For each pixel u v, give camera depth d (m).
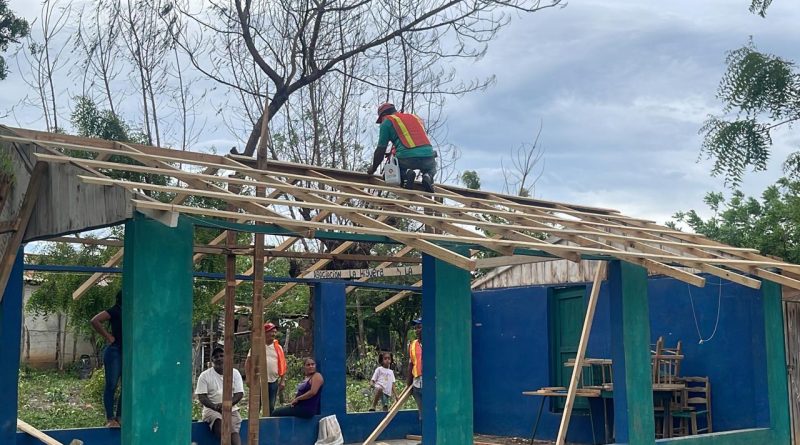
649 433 9.23
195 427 9.37
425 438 7.95
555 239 10.62
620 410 9.11
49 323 24.89
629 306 9.27
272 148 19.56
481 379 13.48
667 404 10.96
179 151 8.42
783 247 14.94
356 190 9.26
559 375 12.56
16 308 7.89
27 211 7.62
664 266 8.48
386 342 25.69
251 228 7.01
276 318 22.70
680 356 10.89
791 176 10.79
